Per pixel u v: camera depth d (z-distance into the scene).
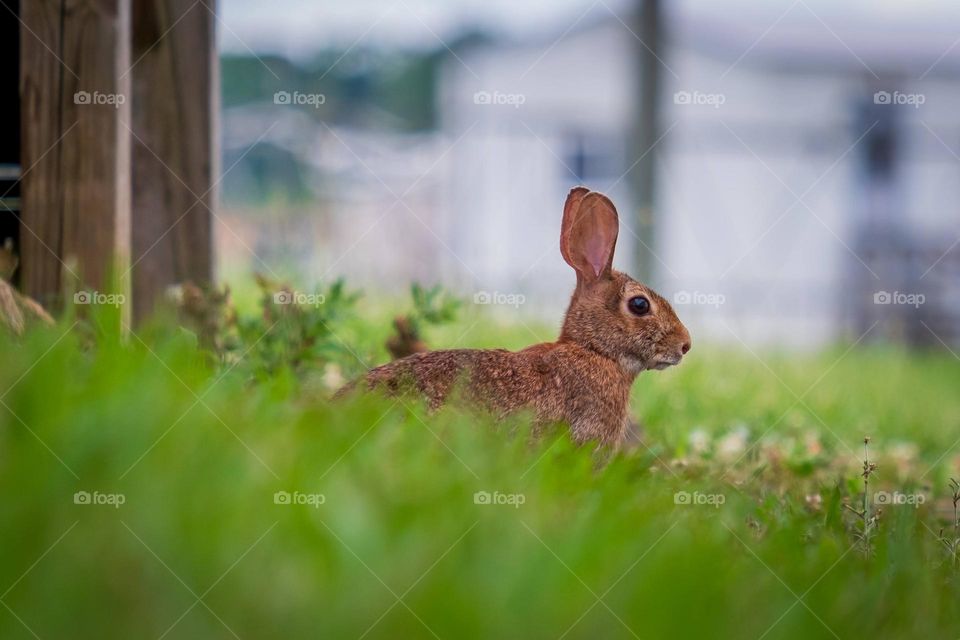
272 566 3.45
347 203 22.38
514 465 5.13
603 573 3.80
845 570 4.59
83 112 7.91
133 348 5.90
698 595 3.68
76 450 4.08
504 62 26.05
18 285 7.95
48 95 7.90
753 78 26.58
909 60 27.34
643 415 9.38
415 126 35.19
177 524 3.58
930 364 17.72
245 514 3.77
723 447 8.54
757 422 9.84
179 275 8.94
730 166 26.17
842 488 6.67
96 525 3.54
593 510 4.57
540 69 26.02
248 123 29.03
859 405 12.48
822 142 26.98
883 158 27.14
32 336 5.59
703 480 6.58
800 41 27.05
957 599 4.52
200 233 8.96
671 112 20.36
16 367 4.80
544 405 6.59
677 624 3.51
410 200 24.42
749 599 3.87
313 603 3.26
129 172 8.27
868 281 24.38
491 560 3.71
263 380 6.65
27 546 3.38
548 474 5.05
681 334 7.13
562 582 3.64
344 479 4.32
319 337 8.12
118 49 7.96
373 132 33.88
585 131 26.05
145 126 8.84
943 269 24.38
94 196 7.92
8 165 8.58
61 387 4.68
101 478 3.95
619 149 25.92
